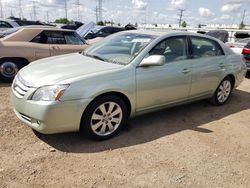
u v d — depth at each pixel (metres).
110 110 3.65
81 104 3.30
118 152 3.39
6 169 2.90
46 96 3.17
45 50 6.69
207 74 4.85
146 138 3.82
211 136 4.04
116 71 3.62
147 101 4.02
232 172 3.14
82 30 10.65
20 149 3.31
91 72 3.50
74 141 3.60
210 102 5.51
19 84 3.49
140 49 3.99
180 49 4.44
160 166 3.15
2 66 6.39
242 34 17.05
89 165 3.08
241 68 5.68
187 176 3.00
